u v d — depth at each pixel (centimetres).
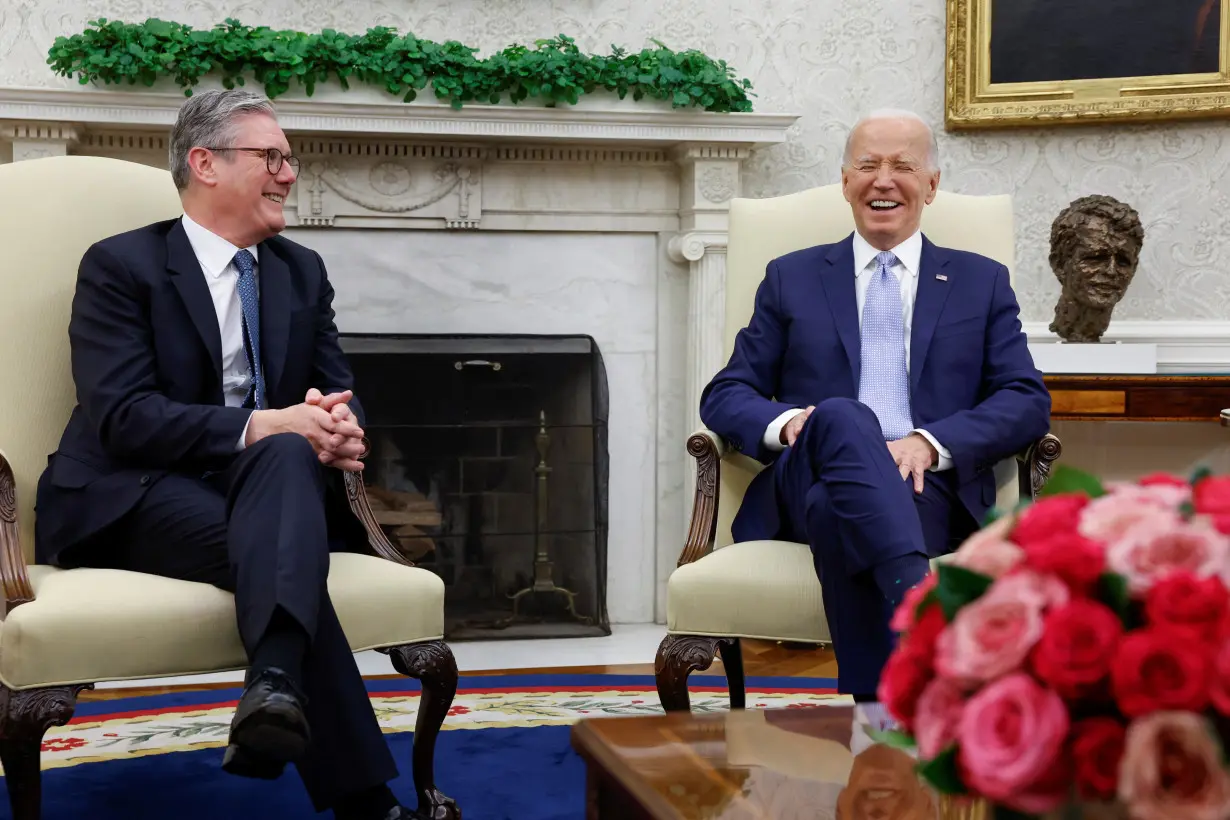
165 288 199
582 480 369
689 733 112
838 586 179
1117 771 64
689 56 361
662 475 390
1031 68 375
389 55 347
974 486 212
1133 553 67
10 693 158
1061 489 79
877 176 231
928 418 224
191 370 199
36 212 210
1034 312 381
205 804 202
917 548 173
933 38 387
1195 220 375
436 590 188
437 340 365
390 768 168
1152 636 64
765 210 257
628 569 389
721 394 227
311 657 167
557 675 315
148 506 187
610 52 384
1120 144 378
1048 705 66
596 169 379
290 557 163
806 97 389
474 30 379
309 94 345
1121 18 369
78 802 203
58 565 190
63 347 207
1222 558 66
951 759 71
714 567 195
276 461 172
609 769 103
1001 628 69
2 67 355
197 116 205
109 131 347
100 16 360
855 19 388
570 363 369
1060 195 380
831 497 179
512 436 365
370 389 358
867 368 231
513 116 354
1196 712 63
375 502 357
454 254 377
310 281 217
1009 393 217
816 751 107
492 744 240
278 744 149
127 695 294
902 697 76
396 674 321
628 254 385
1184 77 367
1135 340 372
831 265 238
